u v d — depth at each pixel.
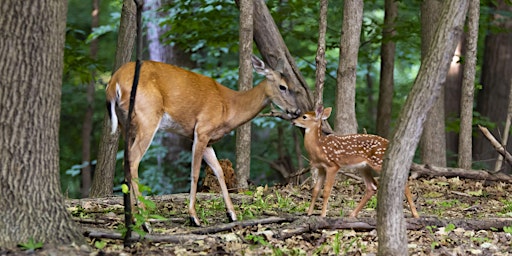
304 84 14.77
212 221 9.95
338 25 22.22
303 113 10.15
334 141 9.86
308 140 9.98
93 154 27.45
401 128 7.17
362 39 20.94
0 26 7.28
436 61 7.06
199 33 19.00
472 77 15.41
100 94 27.39
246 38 13.13
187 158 20.56
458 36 7.09
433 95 7.09
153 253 7.75
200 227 9.38
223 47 19.72
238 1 15.05
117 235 8.19
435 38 7.11
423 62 7.16
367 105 27.67
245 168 13.61
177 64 21.59
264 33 14.83
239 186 13.55
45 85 7.48
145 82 9.28
